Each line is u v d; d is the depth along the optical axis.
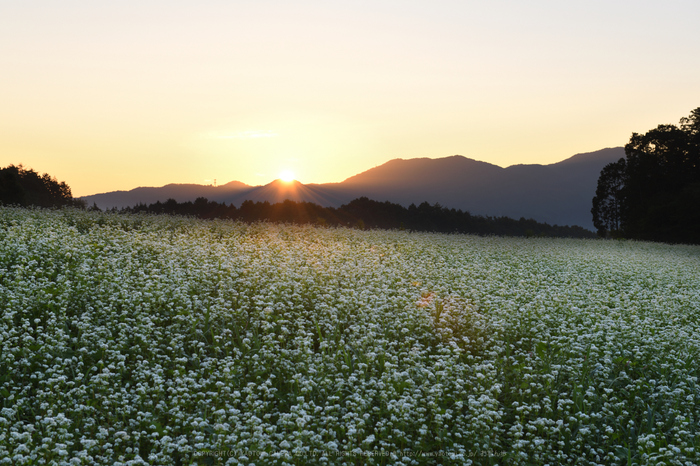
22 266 11.20
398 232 31.25
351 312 10.63
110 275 11.03
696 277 19.44
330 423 6.26
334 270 13.42
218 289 11.34
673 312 12.12
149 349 7.81
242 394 7.18
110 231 18.03
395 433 6.20
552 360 8.84
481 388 7.41
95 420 6.28
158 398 6.74
